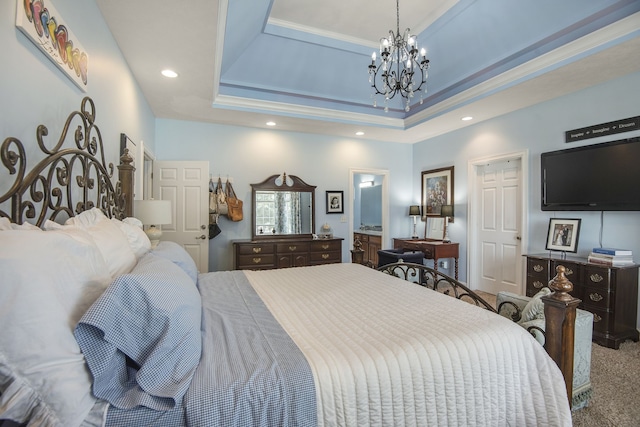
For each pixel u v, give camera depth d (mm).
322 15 3217
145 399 852
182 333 997
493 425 1212
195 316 1131
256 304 1711
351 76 4145
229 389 918
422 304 1752
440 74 3848
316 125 4629
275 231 4793
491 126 4340
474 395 1199
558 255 3436
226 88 3834
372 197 6621
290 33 3447
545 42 2861
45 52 1253
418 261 4254
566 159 3387
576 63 2744
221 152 4555
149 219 2529
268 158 4824
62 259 875
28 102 1156
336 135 5262
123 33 2219
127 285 934
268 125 4629
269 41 3508
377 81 4262
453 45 3436
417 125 4695
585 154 3221
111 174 2191
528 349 1330
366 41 3676
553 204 3512
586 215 3297
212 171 4504
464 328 1370
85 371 826
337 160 5297
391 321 1484
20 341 715
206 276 2391
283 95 4137
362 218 6965
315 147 5141
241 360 1066
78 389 785
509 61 3213
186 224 4102
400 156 5785
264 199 4762
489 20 3014
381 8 3098
